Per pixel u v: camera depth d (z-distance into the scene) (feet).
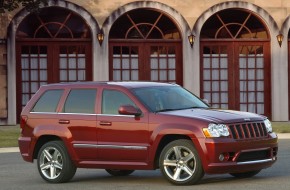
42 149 50.65
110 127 48.11
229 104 111.65
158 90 49.44
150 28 109.70
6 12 106.01
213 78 111.24
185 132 45.32
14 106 107.14
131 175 53.57
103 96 49.21
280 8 111.14
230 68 111.45
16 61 107.55
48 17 107.96
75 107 49.93
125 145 47.55
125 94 48.57
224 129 45.19
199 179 45.60
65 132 49.70
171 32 110.01
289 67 111.96
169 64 110.11
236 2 110.01
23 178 53.26
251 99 112.16
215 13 110.32
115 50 109.29
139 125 47.06
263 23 111.55
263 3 110.73
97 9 107.96
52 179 50.11
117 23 109.19
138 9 109.09
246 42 111.45
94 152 48.65
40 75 108.37
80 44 108.47
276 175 51.06
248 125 46.37
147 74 109.91
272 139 47.52
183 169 45.68
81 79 108.78
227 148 44.98
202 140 44.83
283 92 111.65
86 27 108.27
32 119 51.42
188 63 109.29
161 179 50.55
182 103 49.16
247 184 46.42
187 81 109.29
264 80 112.16
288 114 112.16
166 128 45.98
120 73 109.40
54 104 50.93
